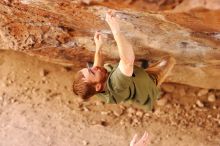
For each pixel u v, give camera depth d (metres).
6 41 10.12
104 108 11.02
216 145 10.38
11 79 11.48
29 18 8.77
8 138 10.84
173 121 10.73
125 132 10.70
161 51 9.02
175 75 10.48
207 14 5.87
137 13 7.00
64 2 7.21
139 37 8.44
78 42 9.57
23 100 11.27
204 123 10.67
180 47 8.65
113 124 10.83
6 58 11.64
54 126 10.93
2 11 8.65
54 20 8.60
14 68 11.57
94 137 10.70
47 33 9.38
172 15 6.63
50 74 11.46
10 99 11.30
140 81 6.85
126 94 6.81
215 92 10.91
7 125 11.02
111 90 6.71
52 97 11.25
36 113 11.11
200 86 10.84
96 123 10.86
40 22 8.89
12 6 8.23
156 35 8.17
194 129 10.62
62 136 10.79
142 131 10.66
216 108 10.79
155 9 6.03
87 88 6.63
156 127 10.69
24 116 11.09
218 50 8.46
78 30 8.91
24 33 9.58
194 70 10.07
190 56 9.12
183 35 7.87
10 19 9.02
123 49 6.38
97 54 6.98
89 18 7.97
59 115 11.05
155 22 7.35
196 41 8.12
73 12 7.79
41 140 10.77
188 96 10.95
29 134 10.88
